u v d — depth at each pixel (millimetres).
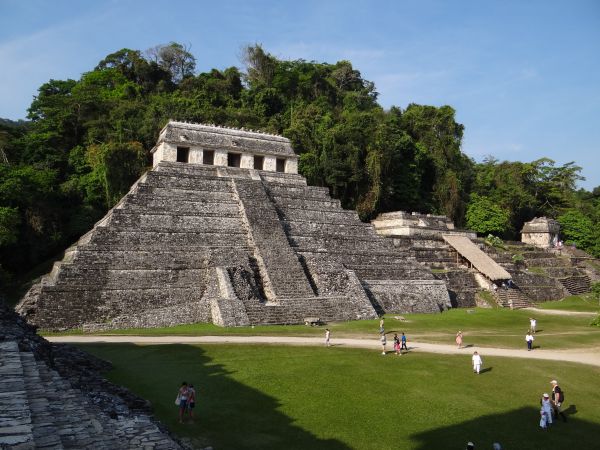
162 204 39469
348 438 14508
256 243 38250
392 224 58031
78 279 31016
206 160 47531
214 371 20312
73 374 15945
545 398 16422
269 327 30688
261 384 18906
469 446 12188
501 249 67000
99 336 27234
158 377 19219
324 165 61656
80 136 64125
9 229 42000
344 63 104938
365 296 37219
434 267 52281
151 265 33469
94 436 10250
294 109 78312
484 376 21281
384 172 65438
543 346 28562
